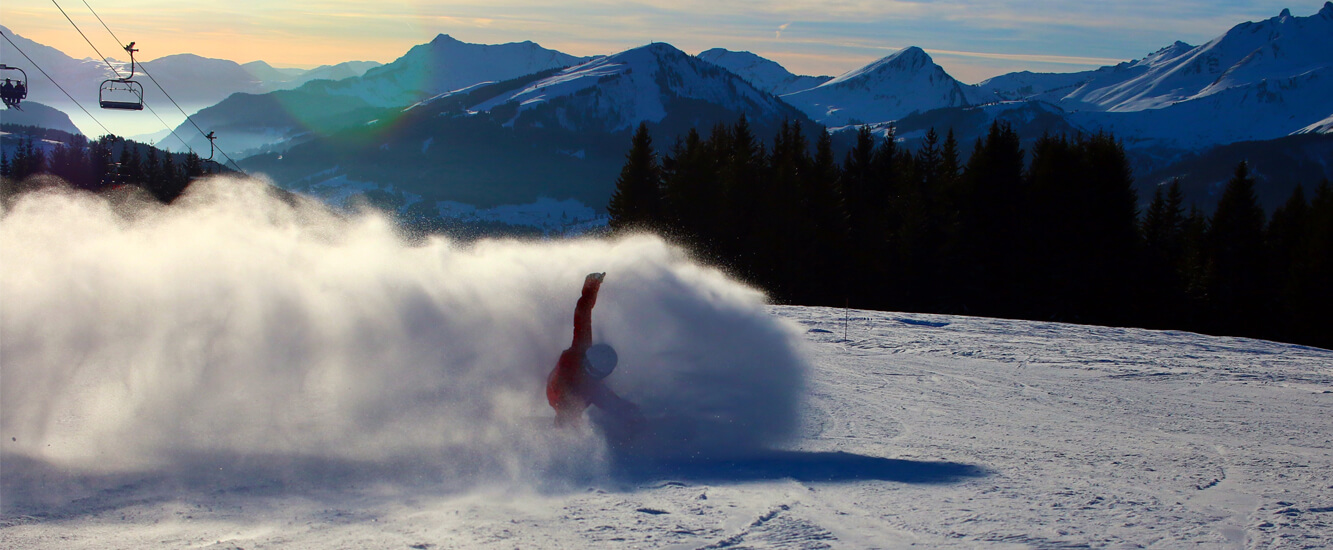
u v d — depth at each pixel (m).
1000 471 5.38
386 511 4.03
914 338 15.77
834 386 9.73
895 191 63.09
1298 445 7.01
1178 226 64.38
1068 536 3.84
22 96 17.84
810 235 52.44
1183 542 3.81
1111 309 53.94
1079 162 53.66
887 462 5.59
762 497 4.43
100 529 3.67
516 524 3.81
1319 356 15.90
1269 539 3.88
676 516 4.00
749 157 57.50
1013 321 20.89
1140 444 6.78
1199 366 13.20
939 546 3.62
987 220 55.69
